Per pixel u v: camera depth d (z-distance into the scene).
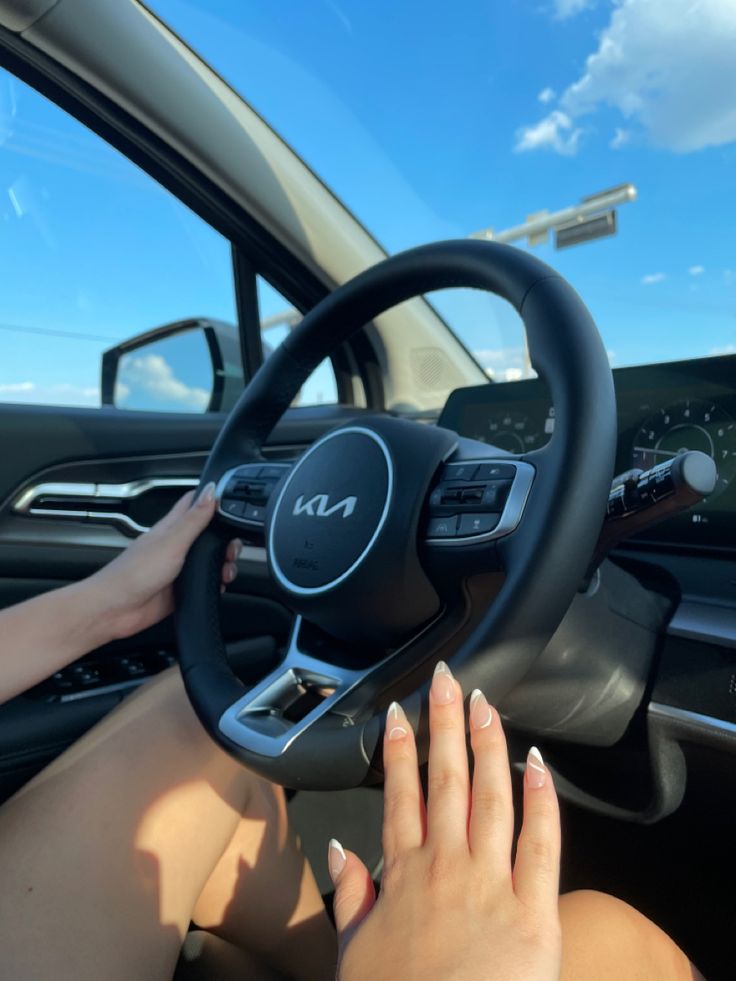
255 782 0.87
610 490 0.66
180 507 0.90
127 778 0.73
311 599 0.71
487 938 0.41
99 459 1.49
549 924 0.42
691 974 0.64
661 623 0.90
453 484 0.68
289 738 0.63
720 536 1.03
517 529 0.64
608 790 1.00
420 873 0.44
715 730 0.83
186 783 0.76
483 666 0.59
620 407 1.20
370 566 0.69
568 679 0.79
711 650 0.85
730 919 1.13
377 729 0.59
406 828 0.47
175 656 1.42
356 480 0.73
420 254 0.83
